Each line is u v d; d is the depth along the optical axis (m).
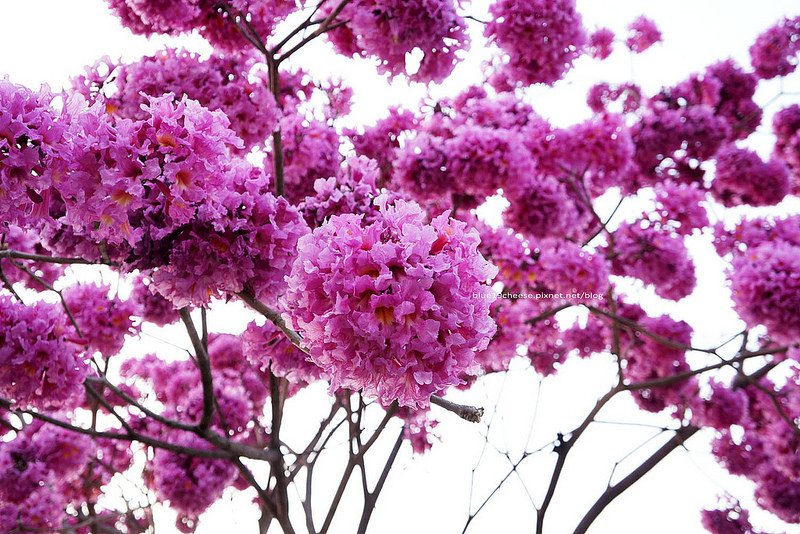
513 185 5.39
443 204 6.11
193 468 5.89
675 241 6.05
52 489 5.45
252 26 5.19
